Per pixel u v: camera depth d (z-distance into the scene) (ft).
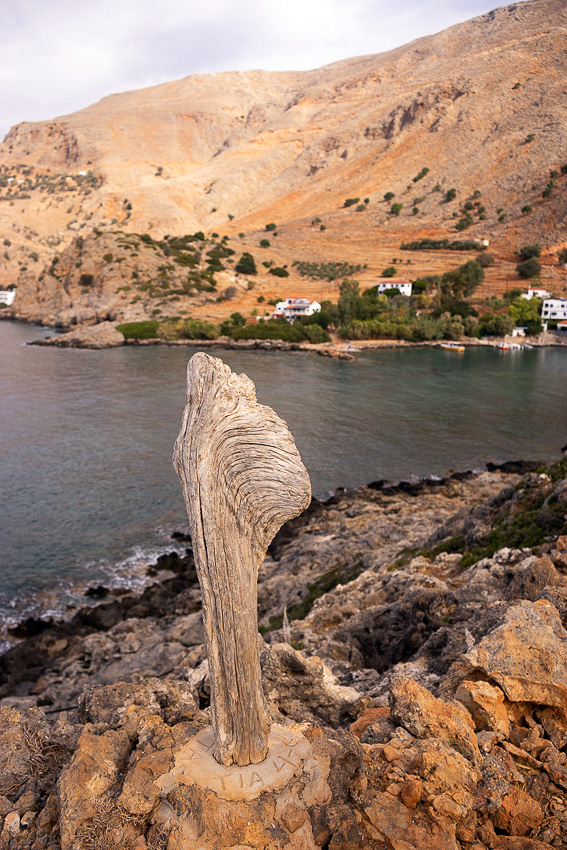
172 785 17.54
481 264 565.94
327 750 19.36
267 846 16.10
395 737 23.31
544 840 19.49
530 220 620.90
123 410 226.17
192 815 16.69
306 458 175.22
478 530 70.38
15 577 105.40
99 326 418.51
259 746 17.88
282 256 627.46
